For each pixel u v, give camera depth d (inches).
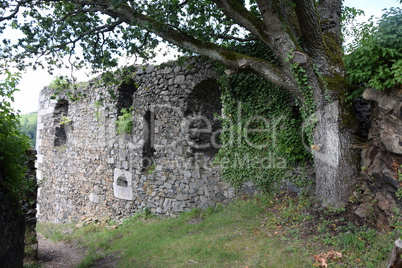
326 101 181.2
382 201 156.8
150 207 298.2
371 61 151.5
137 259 181.6
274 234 171.8
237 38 231.0
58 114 445.4
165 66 294.0
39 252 239.5
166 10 200.5
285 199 213.8
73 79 251.1
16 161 139.9
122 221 315.3
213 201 253.8
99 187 355.6
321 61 187.5
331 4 216.4
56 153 431.2
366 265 125.3
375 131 169.0
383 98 157.5
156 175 296.7
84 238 278.8
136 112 321.7
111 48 238.4
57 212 417.1
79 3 203.6
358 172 178.2
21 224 168.1
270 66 187.0
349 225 157.4
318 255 136.9
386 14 152.6
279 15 178.2
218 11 227.9
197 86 269.9
